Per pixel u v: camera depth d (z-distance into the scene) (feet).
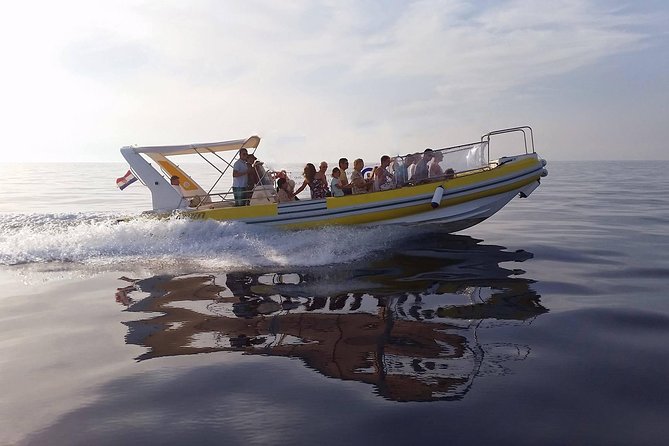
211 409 9.84
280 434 8.90
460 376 11.30
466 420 9.34
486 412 9.64
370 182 32.07
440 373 11.48
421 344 13.35
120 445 8.61
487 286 19.98
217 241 27.91
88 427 9.22
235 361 12.25
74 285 20.65
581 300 17.87
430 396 10.35
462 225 31.99
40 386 11.00
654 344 13.29
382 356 12.52
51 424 9.35
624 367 11.78
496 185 30.48
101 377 11.41
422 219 30.42
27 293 19.42
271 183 32.40
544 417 9.45
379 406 9.91
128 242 27.99
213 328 14.80
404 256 26.32
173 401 10.19
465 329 14.61
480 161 31.35
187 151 31.22
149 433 8.98
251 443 8.60
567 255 27.20
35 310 17.08
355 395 10.39
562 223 42.70
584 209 55.47
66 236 28.63
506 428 9.06
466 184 30.22
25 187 115.96
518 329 14.60
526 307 16.97
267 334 14.21
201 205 31.40
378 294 18.66
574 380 11.08
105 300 18.24
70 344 13.65
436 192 29.50
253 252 26.48
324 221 29.66
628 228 38.86
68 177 183.11
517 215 49.90
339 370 11.67
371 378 11.22
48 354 12.92
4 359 12.64
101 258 25.79
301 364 12.03
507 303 17.44
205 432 8.98
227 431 9.01
